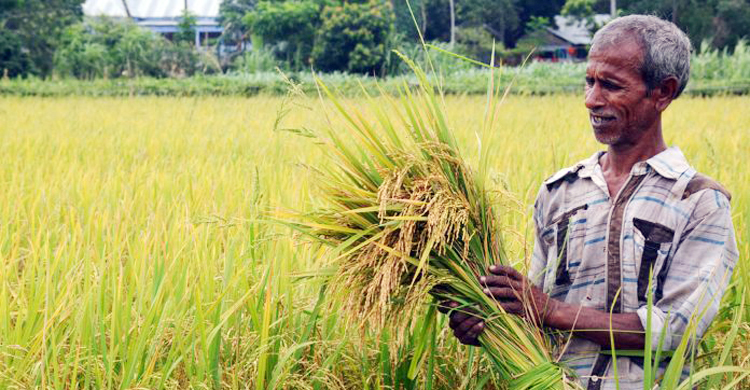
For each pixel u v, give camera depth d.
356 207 2.49
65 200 5.79
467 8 59.53
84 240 4.55
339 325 3.18
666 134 10.13
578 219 2.38
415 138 2.51
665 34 2.19
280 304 3.24
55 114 17.09
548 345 2.43
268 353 3.01
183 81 32.75
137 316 3.11
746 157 8.34
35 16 46.38
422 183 2.38
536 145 9.35
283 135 10.09
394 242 2.40
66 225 4.84
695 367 2.83
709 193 2.18
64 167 8.16
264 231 4.06
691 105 17.69
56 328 3.06
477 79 30.95
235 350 3.20
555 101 19.56
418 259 2.41
